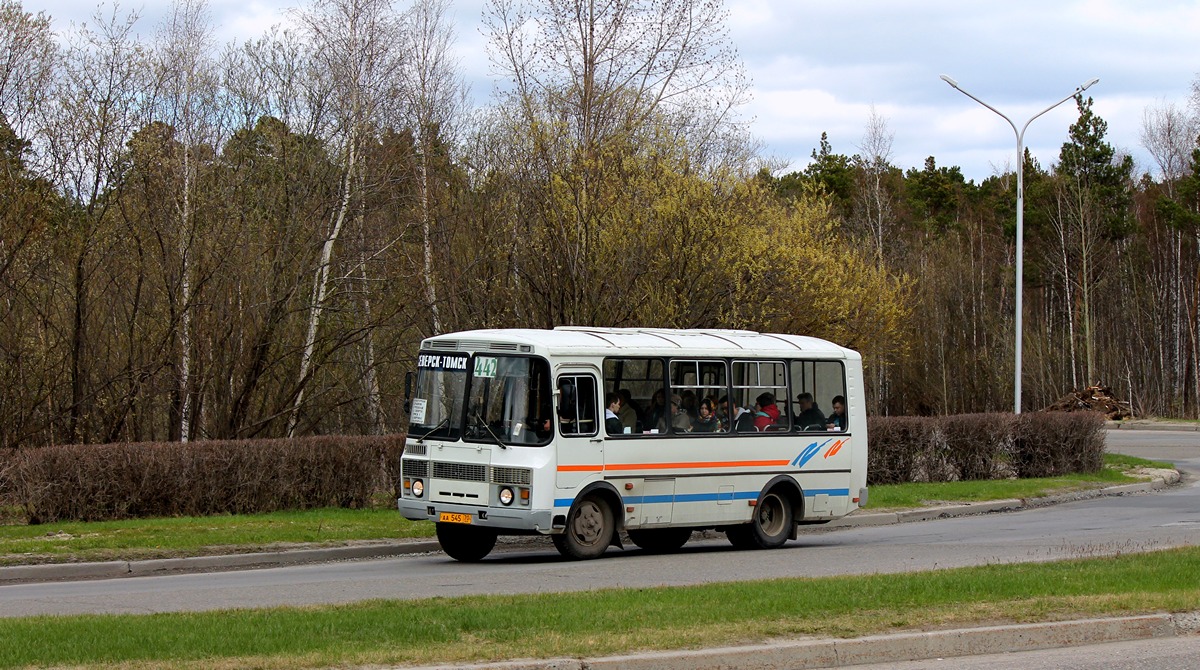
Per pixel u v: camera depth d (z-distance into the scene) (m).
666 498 17.83
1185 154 74.50
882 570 14.88
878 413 61.69
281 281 29.41
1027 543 18.14
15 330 27.02
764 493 19.00
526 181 26.66
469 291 28.08
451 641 9.06
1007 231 79.19
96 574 16.00
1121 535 19.22
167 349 28.17
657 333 18.78
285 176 30.67
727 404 18.73
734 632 9.57
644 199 26.73
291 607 10.80
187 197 28.31
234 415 29.31
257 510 21.27
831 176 80.94
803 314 30.34
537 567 15.95
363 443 22.27
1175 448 43.22
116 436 28.16
